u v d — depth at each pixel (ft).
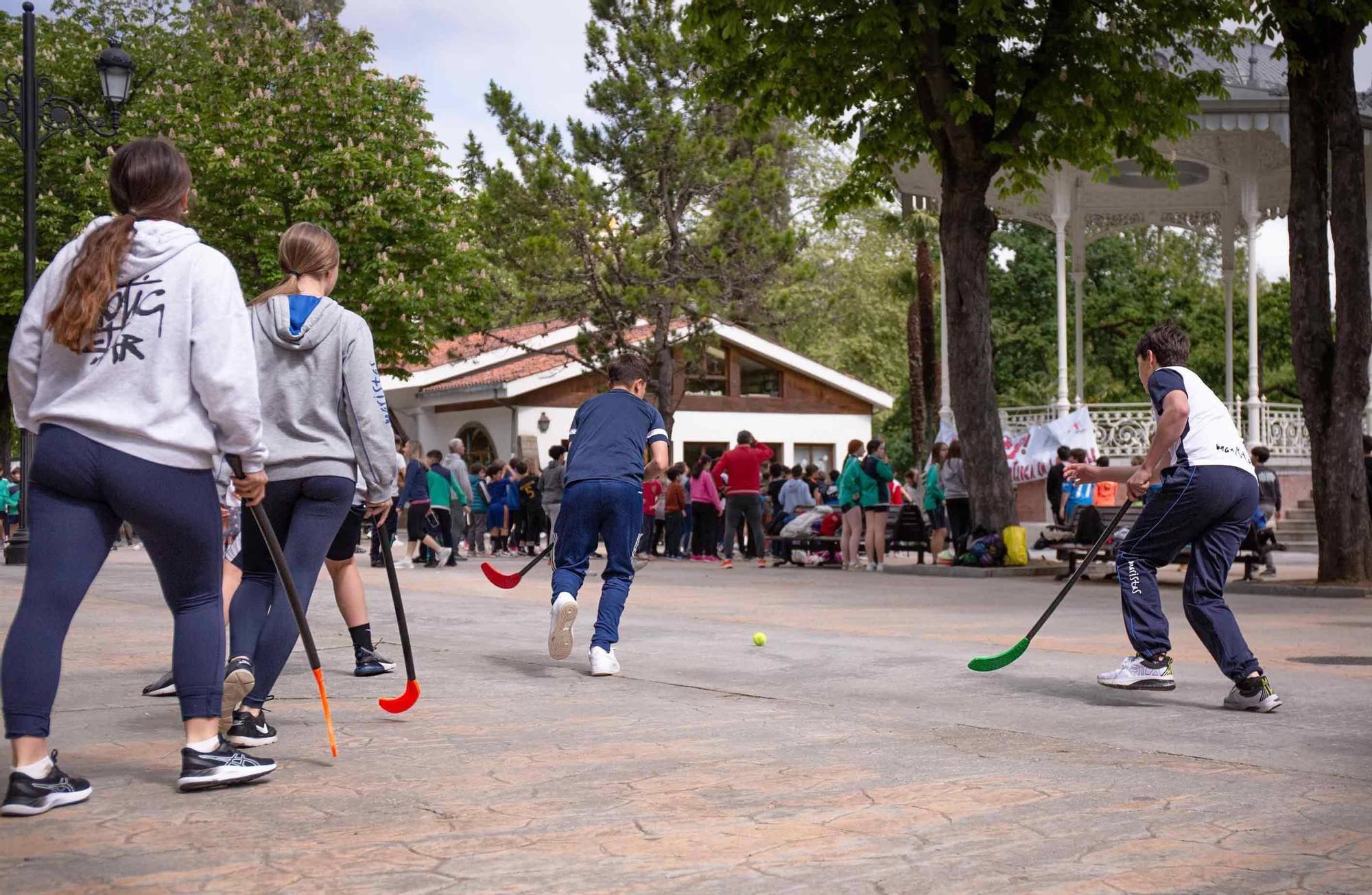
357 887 9.43
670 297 85.20
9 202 101.40
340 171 94.94
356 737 15.40
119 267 11.68
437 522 64.59
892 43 51.42
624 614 33.81
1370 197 75.66
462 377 130.11
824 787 12.88
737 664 22.99
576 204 83.71
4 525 103.14
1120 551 19.86
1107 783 13.14
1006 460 57.06
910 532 61.52
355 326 16.10
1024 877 9.80
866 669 22.43
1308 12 44.80
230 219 93.66
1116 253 138.82
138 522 11.64
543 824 11.28
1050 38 53.62
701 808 11.94
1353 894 9.40
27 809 11.35
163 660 22.36
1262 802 12.35
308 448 15.70
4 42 110.63
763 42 54.75
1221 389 137.90
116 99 61.05
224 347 11.75
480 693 19.08
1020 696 19.43
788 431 132.16
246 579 15.46
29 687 11.44
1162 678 19.40
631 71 85.97
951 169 56.44
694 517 72.79
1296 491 86.17
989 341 57.00
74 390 11.54
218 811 11.63
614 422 22.13
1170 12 52.13
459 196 102.01
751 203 87.10
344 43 100.78
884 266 154.10
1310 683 21.25
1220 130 75.51
